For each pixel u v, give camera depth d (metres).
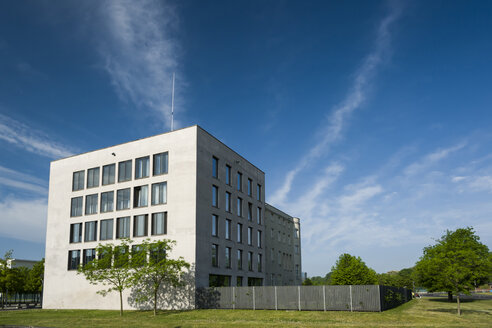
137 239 44.47
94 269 39.25
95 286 46.31
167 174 44.50
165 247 39.97
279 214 70.25
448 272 32.03
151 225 44.16
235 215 50.16
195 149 43.47
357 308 32.69
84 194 50.31
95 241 47.81
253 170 56.97
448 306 43.41
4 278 56.94
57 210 52.09
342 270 58.47
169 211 43.34
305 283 78.50
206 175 44.75
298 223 80.12
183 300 40.41
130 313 39.38
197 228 41.72
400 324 26.16
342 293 33.53
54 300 49.19
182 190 43.12
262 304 36.81
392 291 38.06
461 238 49.19
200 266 41.38
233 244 48.69
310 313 32.31
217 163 47.81
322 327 25.53
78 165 51.84
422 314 31.77
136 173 46.91
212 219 45.00
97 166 50.19
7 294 61.69
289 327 25.95
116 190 47.69
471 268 32.62
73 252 49.47
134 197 46.25
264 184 60.19
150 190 45.12
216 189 47.12
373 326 25.39
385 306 33.88
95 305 45.75
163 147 45.56
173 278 38.94
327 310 33.75
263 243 56.97
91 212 49.25
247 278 51.16
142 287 42.75
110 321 32.75
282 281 68.19
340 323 27.19
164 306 41.25
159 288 41.84
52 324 31.12
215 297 39.34
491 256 32.53
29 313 42.50
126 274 38.72
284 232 72.06
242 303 37.94
